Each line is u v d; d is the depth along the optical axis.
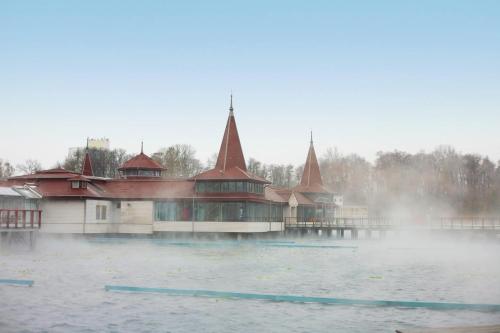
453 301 28.31
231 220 72.00
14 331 21.70
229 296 28.17
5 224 51.16
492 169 149.50
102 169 145.25
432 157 154.88
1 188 57.19
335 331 22.14
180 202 73.56
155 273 37.72
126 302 26.83
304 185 96.19
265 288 32.00
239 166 77.75
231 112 79.62
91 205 71.25
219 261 46.22
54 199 70.62
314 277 36.78
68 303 26.53
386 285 33.62
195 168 148.12
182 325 22.83
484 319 23.89
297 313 24.86
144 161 81.75
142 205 74.56
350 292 30.97
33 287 30.88
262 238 77.25
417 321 23.56
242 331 22.16
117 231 75.12
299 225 84.12
